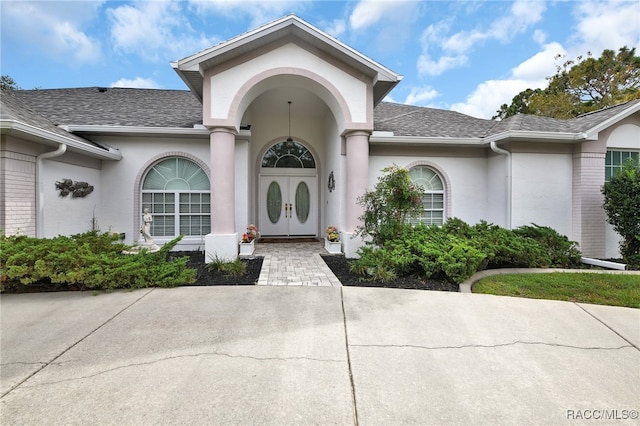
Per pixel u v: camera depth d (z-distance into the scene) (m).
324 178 12.64
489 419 2.35
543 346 3.55
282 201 12.96
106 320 4.17
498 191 10.04
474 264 6.12
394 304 4.91
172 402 2.51
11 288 5.42
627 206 7.85
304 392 2.65
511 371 3.02
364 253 7.30
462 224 8.41
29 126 6.32
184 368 3.01
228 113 7.86
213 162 7.91
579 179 9.28
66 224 8.17
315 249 10.08
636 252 8.09
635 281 6.24
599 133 9.16
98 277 5.25
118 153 9.45
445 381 2.83
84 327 3.94
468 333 3.87
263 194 12.84
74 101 11.57
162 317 4.29
